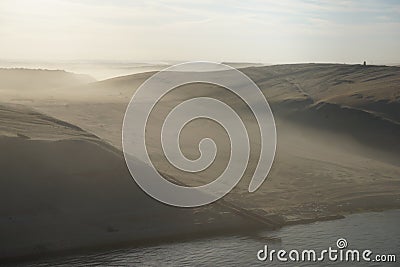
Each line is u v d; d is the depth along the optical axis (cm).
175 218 4366
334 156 7119
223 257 3766
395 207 5369
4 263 3600
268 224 4506
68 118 7100
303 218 4772
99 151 4656
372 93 9181
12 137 4566
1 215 3959
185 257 3766
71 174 4409
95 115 7488
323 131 8056
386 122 8069
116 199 4388
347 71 11631
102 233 4038
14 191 4141
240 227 4422
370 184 6006
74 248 3853
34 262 3638
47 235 3894
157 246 3981
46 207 4122
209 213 4497
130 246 3966
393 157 7419
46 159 4434
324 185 5856
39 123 5712
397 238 4256
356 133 7950
